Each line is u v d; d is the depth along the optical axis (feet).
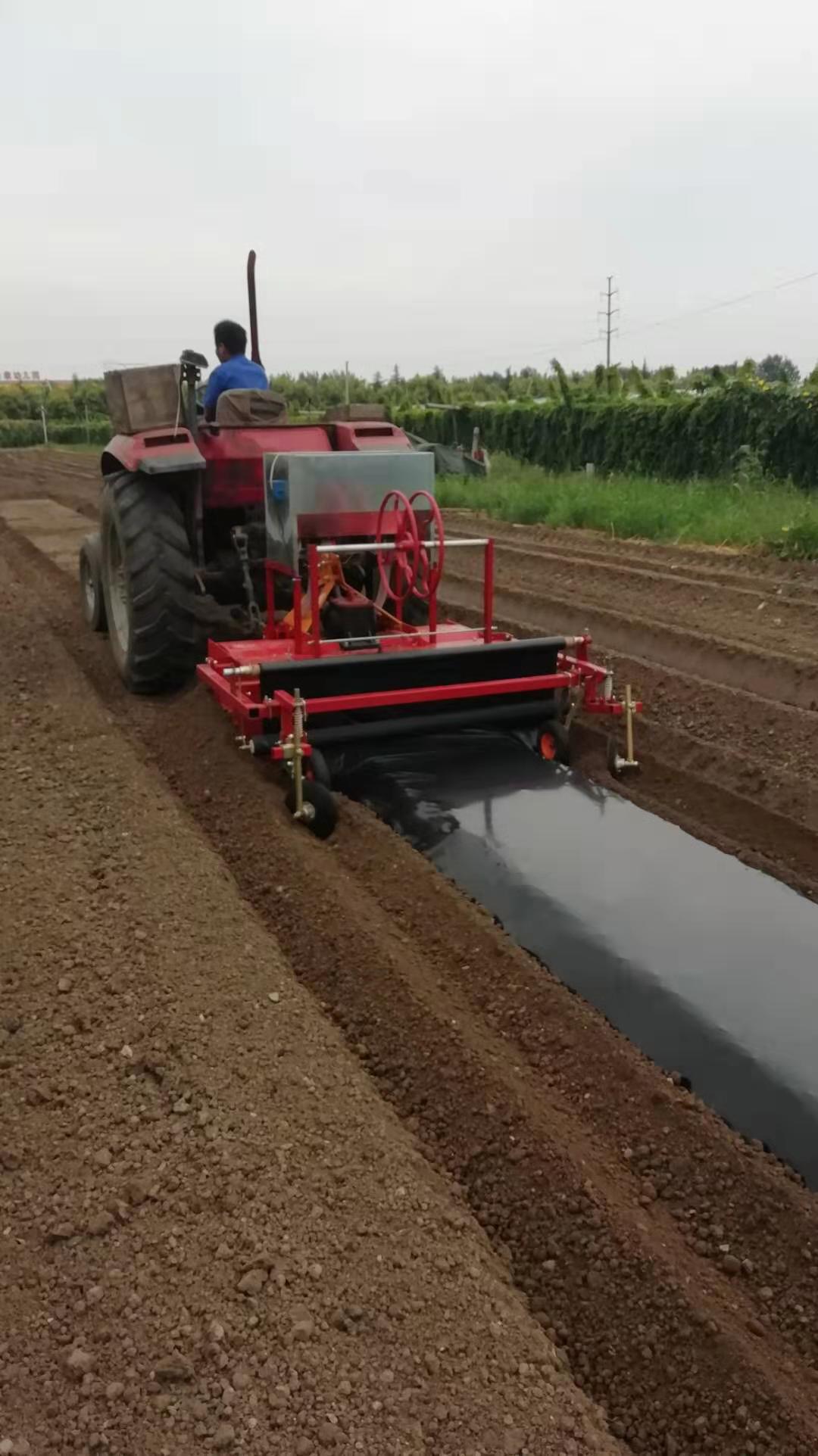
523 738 18.13
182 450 19.29
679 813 16.16
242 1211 8.30
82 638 26.37
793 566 33.45
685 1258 8.49
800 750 18.15
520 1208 9.00
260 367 22.85
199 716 19.15
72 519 52.85
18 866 13.69
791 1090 9.86
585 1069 10.47
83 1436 6.55
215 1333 7.22
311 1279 7.77
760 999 11.09
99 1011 10.68
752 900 13.03
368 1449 6.57
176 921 12.41
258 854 14.61
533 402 71.51
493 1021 11.28
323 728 16.35
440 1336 7.44
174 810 15.74
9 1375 6.94
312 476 17.39
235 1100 9.52
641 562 35.81
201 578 21.13
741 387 53.16
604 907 12.80
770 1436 7.14
